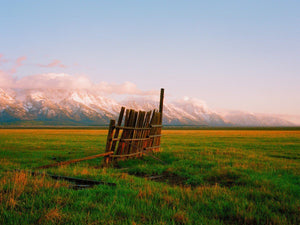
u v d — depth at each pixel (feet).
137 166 36.04
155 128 53.52
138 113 44.73
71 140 104.42
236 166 35.81
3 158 46.65
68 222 13.17
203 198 18.84
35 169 32.73
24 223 12.56
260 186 23.99
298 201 18.79
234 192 21.18
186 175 30.32
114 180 24.71
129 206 16.10
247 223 14.53
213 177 28.32
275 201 18.70
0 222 12.65
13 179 21.12
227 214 15.80
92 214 14.42
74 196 17.97
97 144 84.69
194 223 13.91
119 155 40.34
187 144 86.43
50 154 55.06
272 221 14.69
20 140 102.99
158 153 51.52
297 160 47.55
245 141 102.94
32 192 18.12
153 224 13.14
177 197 19.19
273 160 45.09
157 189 21.16
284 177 29.07
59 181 22.56
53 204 15.67
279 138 124.06
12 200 15.26
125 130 41.42
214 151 57.77
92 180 24.11
